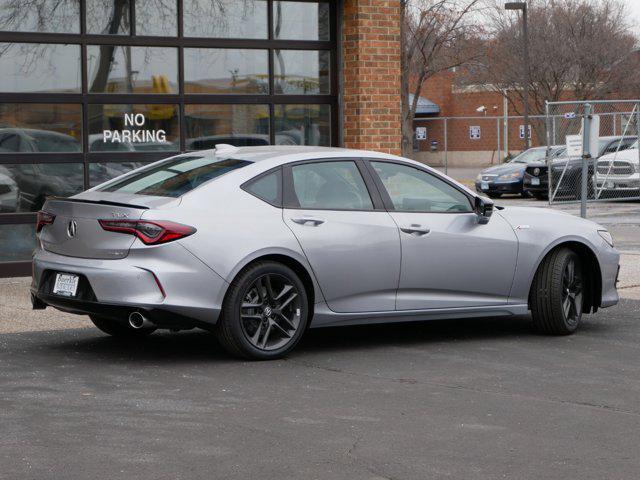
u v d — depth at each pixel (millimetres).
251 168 7910
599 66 48312
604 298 9336
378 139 13852
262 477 4918
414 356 8070
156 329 9047
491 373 7426
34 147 12297
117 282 7324
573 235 9055
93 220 7539
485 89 55469
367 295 8211
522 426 5918
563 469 5090
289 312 7887
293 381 7082
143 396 6582
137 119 12797
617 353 8234
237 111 13359
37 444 5453
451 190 8688
